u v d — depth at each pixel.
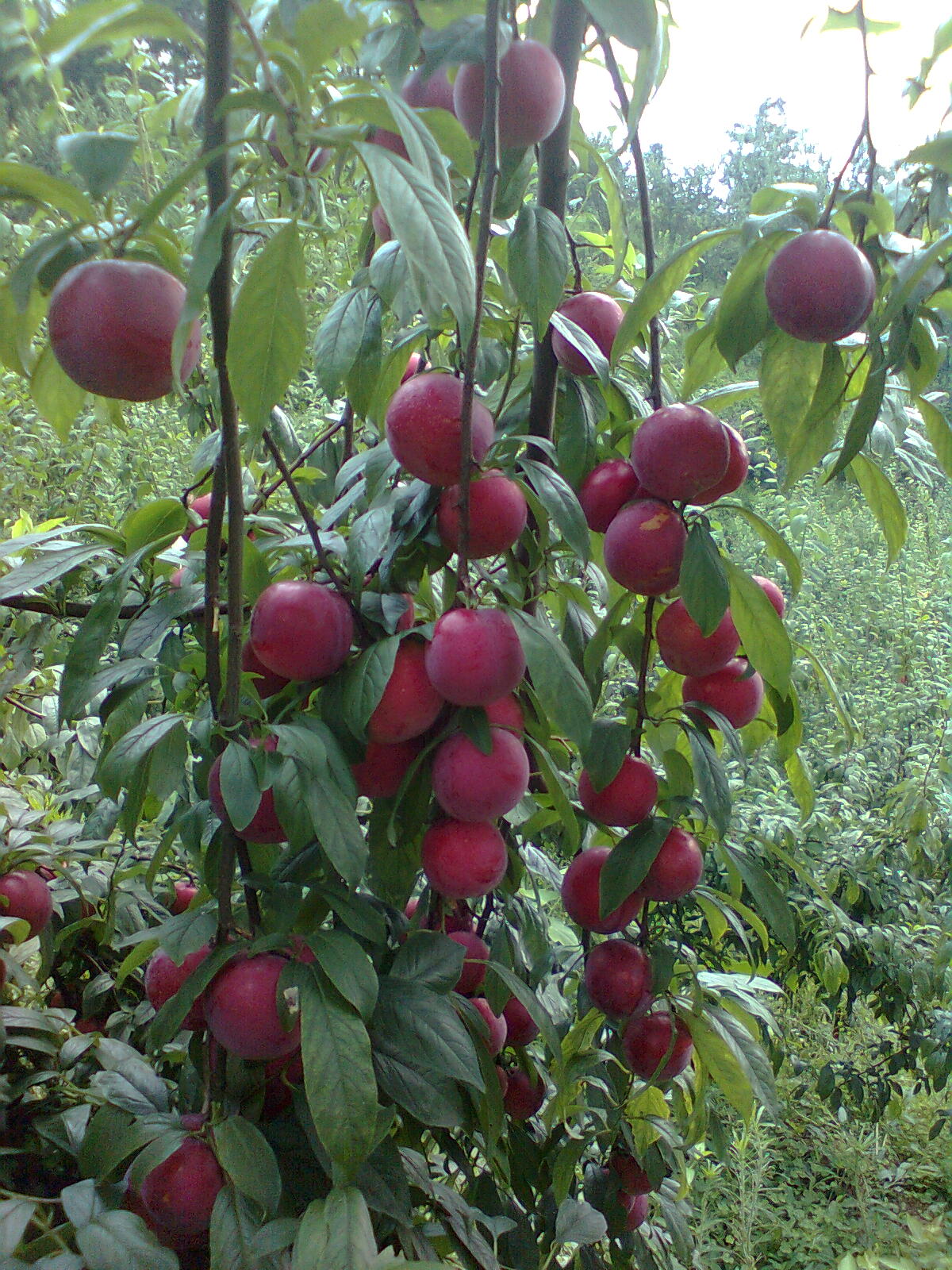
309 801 0.82
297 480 1.31
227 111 0.63
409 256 0.58
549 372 1.13
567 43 1.03
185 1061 1.14
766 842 1.27
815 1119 3.43
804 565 4.67
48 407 0.90
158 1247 0.77
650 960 1.24
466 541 0.89
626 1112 1.38
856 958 3.14
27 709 1.79
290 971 0.81
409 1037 0.87
